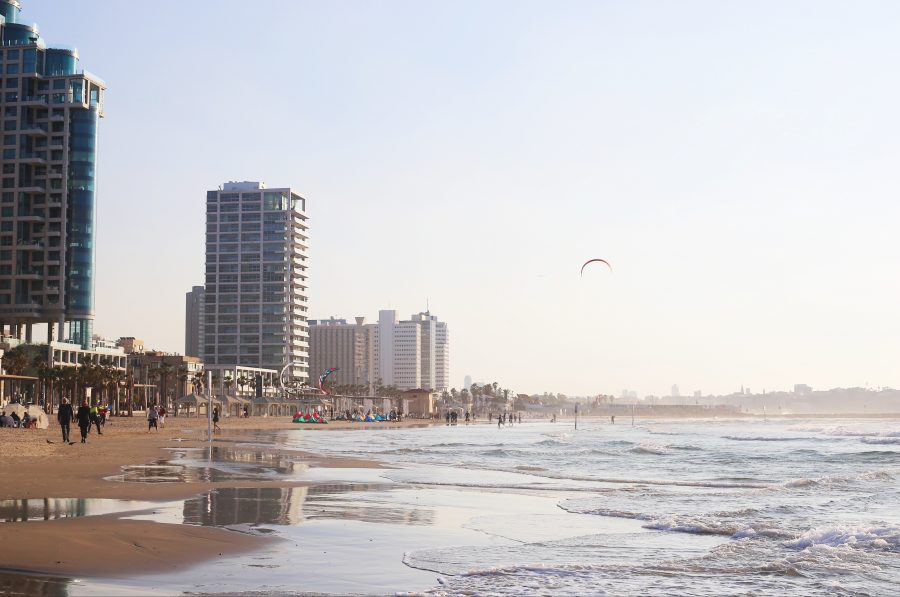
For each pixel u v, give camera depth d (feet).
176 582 35.99
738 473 128.26
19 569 37.19
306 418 492.13
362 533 51.44
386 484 85.97
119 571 37.63
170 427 325.21
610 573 41.29
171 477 87.61
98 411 259.60
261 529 51.88
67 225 645.51
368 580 37.83
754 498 79.66
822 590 38.96
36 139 654.94
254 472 97.76
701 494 83.56
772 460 168.25
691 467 143.43
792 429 516.32
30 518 53.16
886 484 96.89
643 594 37.06
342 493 75.36
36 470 92.07
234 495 70.85
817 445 256.11
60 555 40.14
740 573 42.34
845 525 58.90
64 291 641.40
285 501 67.46
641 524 60.08
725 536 55.11
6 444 143.23
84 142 654.94
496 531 55.06
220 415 558.97
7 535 44.42
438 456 159.84
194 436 227.61
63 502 62.80
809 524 60.85
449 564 42.45
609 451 195.00
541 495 79.92
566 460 157.79
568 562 44.62
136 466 104.06
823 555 47.50
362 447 196.95
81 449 137.80
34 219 641.40
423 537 50.96
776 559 46.44
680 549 49.49
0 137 647.56
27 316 632.38
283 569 39.52
